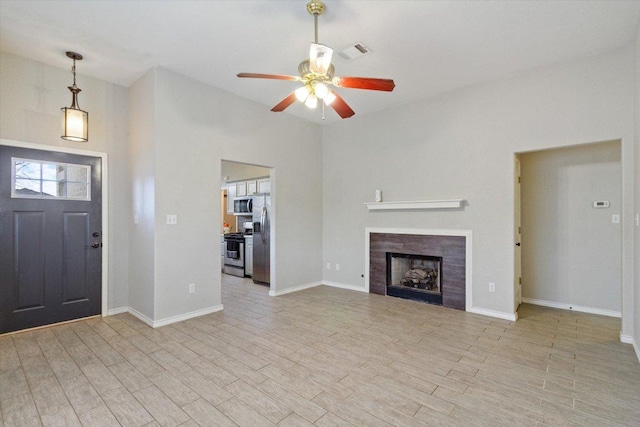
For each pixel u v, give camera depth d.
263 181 6.59
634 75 2.93
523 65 3.43
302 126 5.22
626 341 2.95
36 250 3.38
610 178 3.67
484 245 3.84
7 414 1.95
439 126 4.22
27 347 2.91
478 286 3.88
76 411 1.98
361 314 3.86
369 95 4.26
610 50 3.09
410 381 2.31
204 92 3.90
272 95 4.29
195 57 3.29
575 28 2.75
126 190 3.98
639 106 2.68
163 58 3.31
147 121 3.58
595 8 2.48
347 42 2.97
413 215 4.45
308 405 2.04
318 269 5.49
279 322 3.58
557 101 3.38
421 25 2.70
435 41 2.95
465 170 3.99
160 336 3.17
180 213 3.66
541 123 3.47
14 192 3.25
